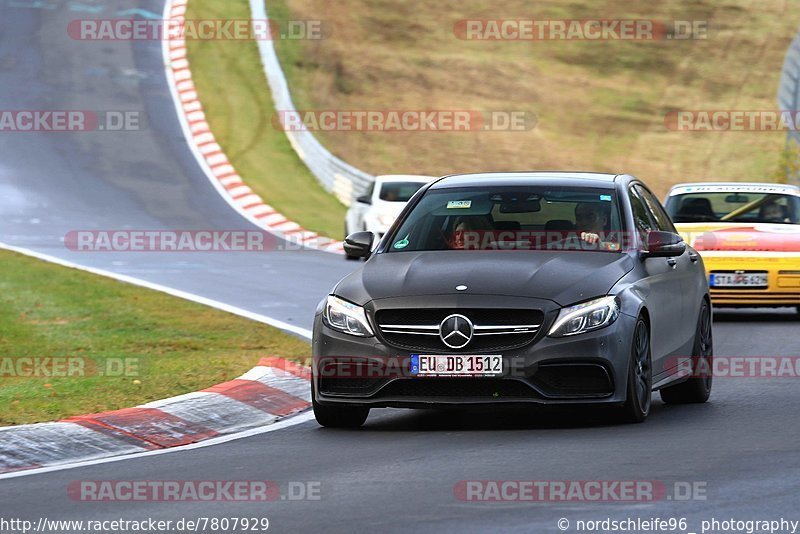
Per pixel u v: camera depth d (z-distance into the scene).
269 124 152.25
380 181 100.38
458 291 32.94
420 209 37.78
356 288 34.28
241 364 45.00
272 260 88.19
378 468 28.56
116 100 154.00
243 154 142.00
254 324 56.41
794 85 177.88
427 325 32.84
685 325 38.75
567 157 154.88
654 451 29.73
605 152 157.38
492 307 32.44
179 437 34.25
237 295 67.44
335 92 165.00
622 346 32.94
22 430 32.78
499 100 169.88
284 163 141.38
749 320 61.97
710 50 189.62
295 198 130.00
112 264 81.94
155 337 52.69
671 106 172.75
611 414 34.09
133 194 123.06
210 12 182.62
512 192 37.62
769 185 67.06
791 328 58.03
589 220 36.50
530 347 32.31
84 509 25.16
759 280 60.94
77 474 29.09
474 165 149.88
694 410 36.91
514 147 155.75
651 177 150.00
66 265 77.50
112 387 40.44
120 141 140.88
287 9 186.00
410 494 25.59
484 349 32.47
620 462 28.39
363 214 99.56
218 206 121.94
